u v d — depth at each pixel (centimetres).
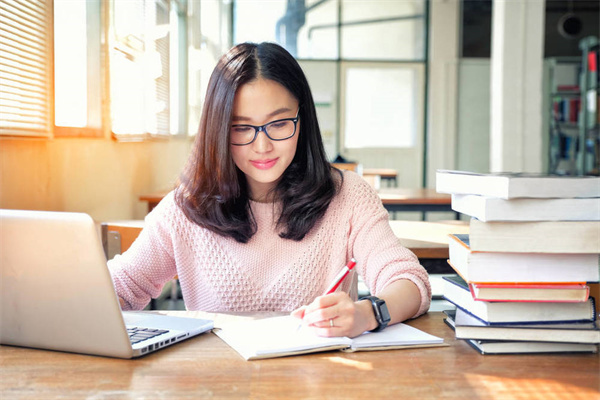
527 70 615
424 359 101
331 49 894
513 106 616
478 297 103
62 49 281
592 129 750
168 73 507
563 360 100
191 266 151
